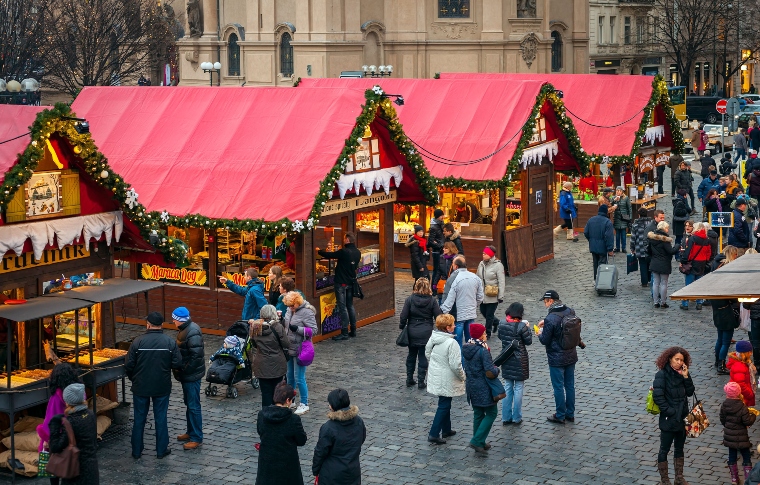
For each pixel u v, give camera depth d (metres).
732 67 101.00
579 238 34.19
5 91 37.56
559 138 30.28
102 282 16.61
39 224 15.30
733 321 19.14
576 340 16.75
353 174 22.23
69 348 16.62
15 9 53.66
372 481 14.64
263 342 16.58
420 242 25.75
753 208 34.53
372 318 23.69
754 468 12.01
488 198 28.72
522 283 27.47
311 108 22.89
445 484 14.53
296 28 61.88
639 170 36.94
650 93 34.97
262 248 22.64
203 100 24.66
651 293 26.12
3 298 15.80
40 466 14.29
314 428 16.77
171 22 69.88
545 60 65.19
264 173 22.03
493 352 20.97
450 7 63.31
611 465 15.16
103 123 25.31
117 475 14.96
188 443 15.96
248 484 14.69
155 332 15.59
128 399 18.14
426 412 17.48
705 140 55.84
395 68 63.19
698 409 14.12
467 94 29.25
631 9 90.19
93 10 58.12
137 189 23.05
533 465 15.17
